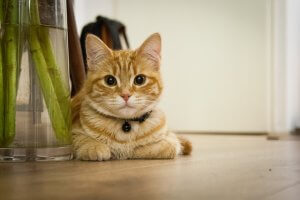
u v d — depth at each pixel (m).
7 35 0.49
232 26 1.39
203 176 0.42
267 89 1.38
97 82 0.53
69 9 0.60
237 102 1.40
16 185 0.36
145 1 1.45
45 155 0.51
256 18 1.37
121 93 0.52
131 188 0.35
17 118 0.50
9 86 0.49
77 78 0.62
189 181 0.39
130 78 0.53
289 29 1.40
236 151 0.69
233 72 1.40
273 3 1.36
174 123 1.46
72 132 0.55
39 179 0.39
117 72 0.53
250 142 0.92
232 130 1.41
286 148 0.76
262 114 1.39
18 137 0.50
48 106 0.50
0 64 0.49
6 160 0.50
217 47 1.41
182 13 1.43
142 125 0.54
